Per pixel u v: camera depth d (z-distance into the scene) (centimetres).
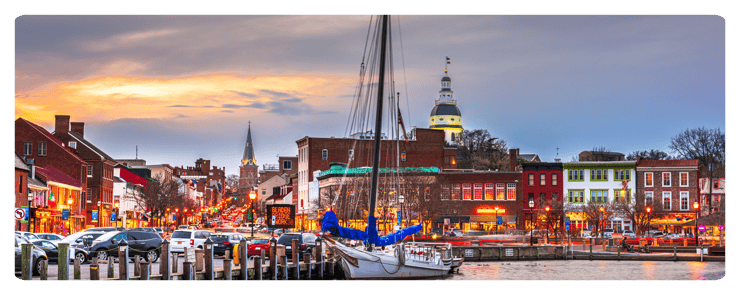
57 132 11250
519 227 11869
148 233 4766
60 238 5259
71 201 9425
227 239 5697
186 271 3659
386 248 4703
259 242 5622
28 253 3350
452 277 5038
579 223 11488
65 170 10269
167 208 13312
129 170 15338
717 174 11794
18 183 7088
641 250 7581
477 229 11875
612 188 11638
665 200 11356
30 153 10244
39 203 8088
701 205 11181
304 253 4731
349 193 11150
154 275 3512
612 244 8412
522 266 6097
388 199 10212
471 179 12044
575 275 5347
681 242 8938
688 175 11306
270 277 4309
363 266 4244
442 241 8756
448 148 14900
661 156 12812
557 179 11844
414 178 11538
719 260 6725
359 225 10938
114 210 11250
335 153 14738
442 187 11950
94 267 3322
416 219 10969
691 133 11931
